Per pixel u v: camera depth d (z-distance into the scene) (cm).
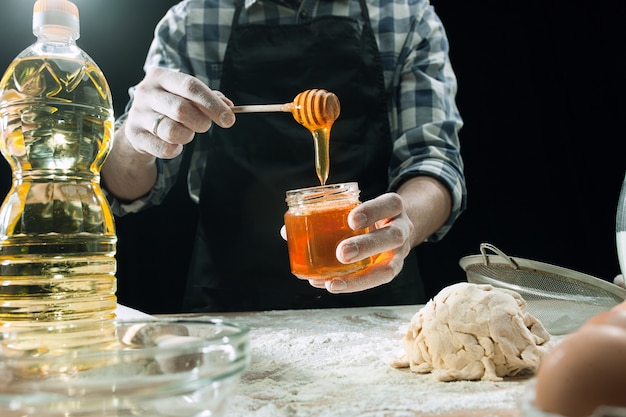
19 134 126
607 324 56
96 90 133
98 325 86
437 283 422
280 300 225
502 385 101
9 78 127
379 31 236
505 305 111
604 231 414
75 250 121
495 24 407
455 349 108
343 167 227
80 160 130
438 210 197
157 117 143
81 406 62
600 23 398
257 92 230
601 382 51
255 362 121
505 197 419
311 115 131
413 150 222
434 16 246
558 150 412
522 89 410
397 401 93
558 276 142
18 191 123
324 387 103
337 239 126
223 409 70
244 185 228
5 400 61
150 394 63
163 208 399
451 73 248
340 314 179
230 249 229
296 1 233
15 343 81
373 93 231
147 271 405
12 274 118
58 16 122
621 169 408
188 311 232
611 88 403
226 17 238
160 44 238
